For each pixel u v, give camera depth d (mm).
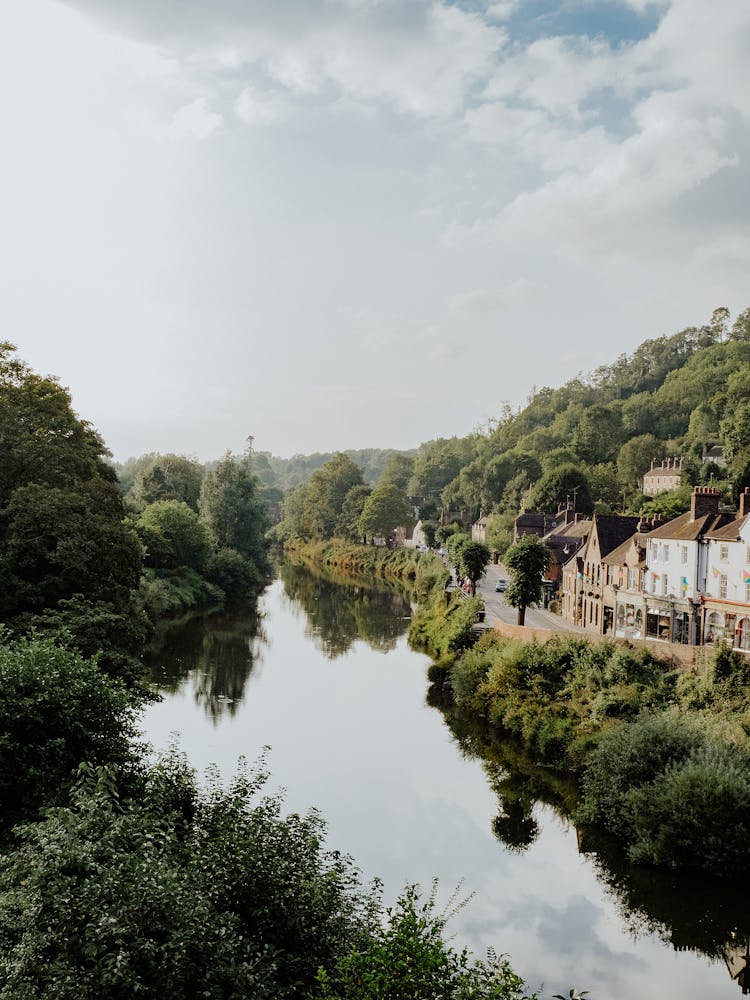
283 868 14633
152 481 110812
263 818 16375
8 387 45562
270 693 46844
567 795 32594
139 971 10586
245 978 11875
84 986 9984
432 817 29922
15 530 36250
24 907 11156
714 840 24875
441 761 36219
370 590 106875
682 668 38156
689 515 51594
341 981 11906
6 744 18391
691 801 25672
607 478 129375
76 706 20484
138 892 11211
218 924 12242
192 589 80312
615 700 36562
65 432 48812
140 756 22875
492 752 37688
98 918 10672
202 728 39000
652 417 171875
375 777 33688
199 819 17453
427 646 63969
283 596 97125
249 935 13492
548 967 20906
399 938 11586
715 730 30453
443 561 104188
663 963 21328
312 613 82875
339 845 27078
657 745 28875
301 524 176125
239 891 13992
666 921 23391
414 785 33062
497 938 22203
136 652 38500
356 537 159125
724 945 22266
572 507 102500
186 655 56719
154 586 70375
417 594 96875
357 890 23531
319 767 34469
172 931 11148
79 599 35250
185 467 114938
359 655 60125
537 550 53312
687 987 20266
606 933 22656
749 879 25078
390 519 147000
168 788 19547
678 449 144875
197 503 107750
